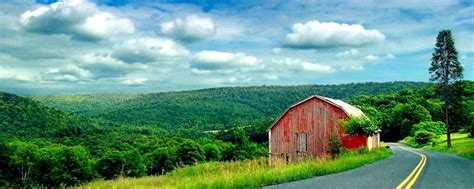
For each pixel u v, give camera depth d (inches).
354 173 805.9
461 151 1784.0
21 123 6904.5
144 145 5565.9
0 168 2913.4
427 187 582.9
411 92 7613.2
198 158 3671.3
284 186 578.9
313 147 1680.6
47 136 6653.5
